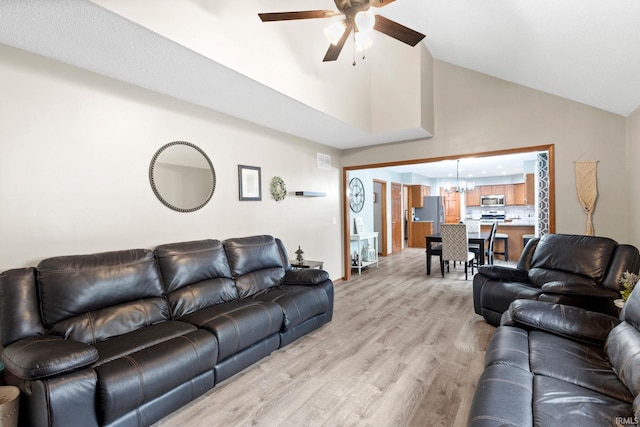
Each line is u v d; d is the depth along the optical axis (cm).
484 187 1084
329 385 217
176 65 226
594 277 266
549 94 368
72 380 145
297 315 274
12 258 198
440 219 989
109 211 245
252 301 265
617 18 191
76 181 226
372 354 262
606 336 174
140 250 240
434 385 215
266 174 389
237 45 238
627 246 262
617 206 336
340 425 177
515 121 389
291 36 291
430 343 281
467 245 525
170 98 287
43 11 162
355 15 192
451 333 302
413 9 302
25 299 177
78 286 195
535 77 340
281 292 295
